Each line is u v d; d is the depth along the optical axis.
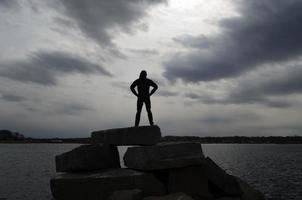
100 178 16.59
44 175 52.25
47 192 35.50
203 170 17.30
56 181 17.12
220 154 140.75
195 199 16.75
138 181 16.20
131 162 17.80
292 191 36.00
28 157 108.06
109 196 16.16
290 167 68.81
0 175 51.31
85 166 18.20
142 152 16.84
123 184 16.30
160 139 17.98
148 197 15.62
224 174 17.77
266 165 74.00
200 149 17.75
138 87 18.89
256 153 157.88
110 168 18.83
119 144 18.86
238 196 17.81
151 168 16.50
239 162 84.00
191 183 16.94
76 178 16.98
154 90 18.95
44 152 159.75
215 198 17.27
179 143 17.36
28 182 43.44
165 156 16.81
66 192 16.95
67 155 18.59
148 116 18.91
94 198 16.56
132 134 18.14
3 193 34.62
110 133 19.23
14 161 85.81
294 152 179.38
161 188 16.52
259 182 43.62
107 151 19.19
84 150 18.47
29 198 32.09
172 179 16.78
